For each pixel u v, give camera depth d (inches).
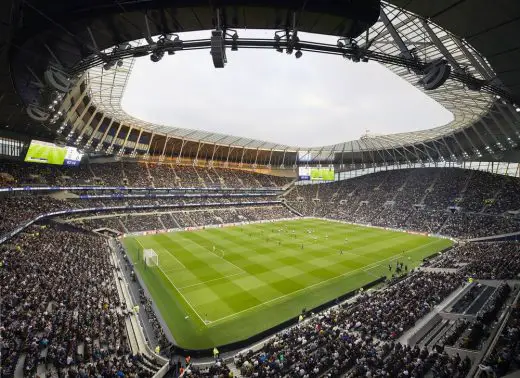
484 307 1015.6
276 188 4463.6
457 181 3442.4
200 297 1307.8
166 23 549.3
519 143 2514.8
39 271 1178.0
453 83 1375.5
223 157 4372.5
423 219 3046.3
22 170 2265.0
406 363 685.3
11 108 1560.0
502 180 3102.9
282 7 498.0
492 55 663.8
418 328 929.5
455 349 722.8
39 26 557.3
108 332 875.4
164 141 3678.6
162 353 893.8
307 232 2812.5
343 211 3848.4
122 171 3255.4
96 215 2674.7
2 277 1049.5
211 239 2447.1
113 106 2517.2
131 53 575.5
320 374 708.0
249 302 1264.8
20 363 671.1
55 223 2156.7
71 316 900.6
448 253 1971.0
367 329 899.4
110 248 1962.4
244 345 951.6
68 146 2459.4
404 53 625.0
